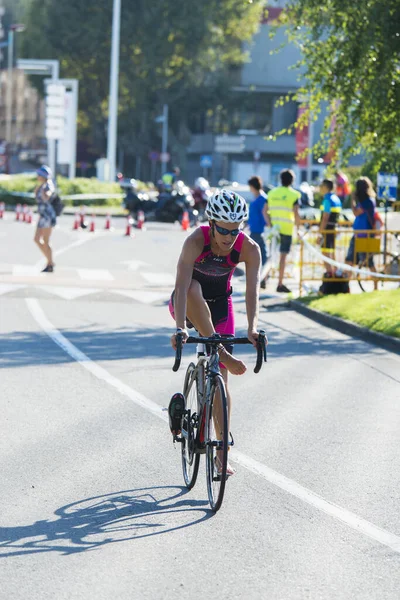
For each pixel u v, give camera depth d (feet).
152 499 49.39
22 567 39.83
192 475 50.62
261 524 45.93
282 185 143.23
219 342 47.62
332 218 142.20
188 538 43.73
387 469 55.98
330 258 141.69
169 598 36.91
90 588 37.76
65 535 43.75
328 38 135.54
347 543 43.62
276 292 144.56
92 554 41.45
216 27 603.26
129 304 127.54
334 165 144.66
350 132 143.64
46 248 156.87
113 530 44.55
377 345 103.24
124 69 597.93
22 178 383.04
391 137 139.23
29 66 374.43
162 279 156.76
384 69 128.26
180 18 583.99
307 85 140.05
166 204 317.63
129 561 40.73
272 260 150.82
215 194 48.26
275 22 140.05
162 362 88.28
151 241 231.71
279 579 39.06
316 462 57.11
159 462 56.08
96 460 56.13
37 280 146.00
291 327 115.03
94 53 591.78
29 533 43.93
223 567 40.24
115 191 399.85
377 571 40.27
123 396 73.72
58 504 48.11
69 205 372.79
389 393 77.97
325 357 94.89
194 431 50.96
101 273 160.45
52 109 352.90
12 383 77.66
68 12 579.48
